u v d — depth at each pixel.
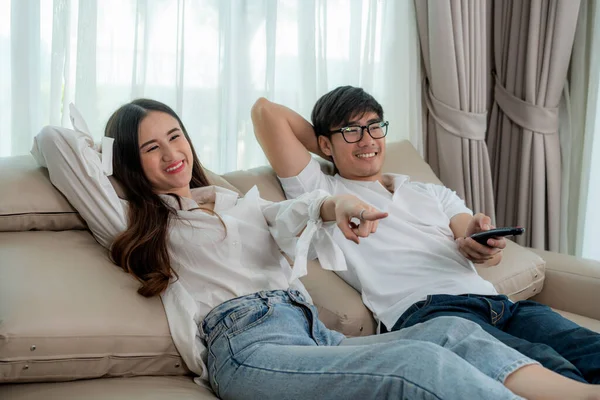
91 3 1.88
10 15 1.82
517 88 2.83
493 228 1.75
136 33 1.97
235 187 1.96
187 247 1.48
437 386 1.02
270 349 1.28
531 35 2.73
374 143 1.97
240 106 2.26
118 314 1.29
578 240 2.89
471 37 2.65
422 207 1.96
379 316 1.70
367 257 1.81
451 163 2.72
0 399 1.16
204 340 1.41
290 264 1.66
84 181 1.47
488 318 1.63
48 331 1.19
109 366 1.27
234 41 2.22
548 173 2.83
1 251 1.36
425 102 2.79
